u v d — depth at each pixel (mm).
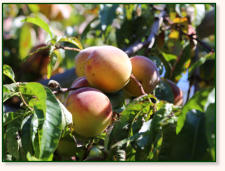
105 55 1451
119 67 1441
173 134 1234
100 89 1482
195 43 2154
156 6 2434
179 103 1834
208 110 1132
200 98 1174
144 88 1571
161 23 2070
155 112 1285
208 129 1115
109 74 1436
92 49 1568
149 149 1251
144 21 2266
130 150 1313
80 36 2246
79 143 1426
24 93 1216
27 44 2527
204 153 1173
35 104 1157
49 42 1528
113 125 1359
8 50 2492
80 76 1598
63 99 1485
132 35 2270
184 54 2162
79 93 1388
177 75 2186
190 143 1197
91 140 1436
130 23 2262
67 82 1924
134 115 1328
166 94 1751
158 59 1859
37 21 1511
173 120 1256
